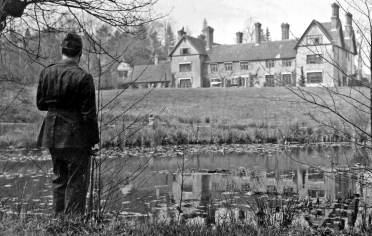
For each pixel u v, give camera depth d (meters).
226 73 84.56
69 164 4.89
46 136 4.84
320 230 6.05
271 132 28.16
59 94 4.82
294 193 9.56
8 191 9.74
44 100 4.95
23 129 22.64
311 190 10.19
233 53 84.88
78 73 4.84
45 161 17.44
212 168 15.47
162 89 61.94
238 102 49.44
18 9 6.39
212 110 45.75
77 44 5.00
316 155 18.53
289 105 41.53
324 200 8.52
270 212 6.63
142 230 4.75
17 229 4.52
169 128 27.83
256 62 81.69
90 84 4.84
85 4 6.50
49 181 11.89
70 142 4.81
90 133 4.94
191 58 86.00
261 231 5.08
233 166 16.08
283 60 78.56
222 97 53.84
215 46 88.56
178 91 60.06
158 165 16.20
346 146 19.62
